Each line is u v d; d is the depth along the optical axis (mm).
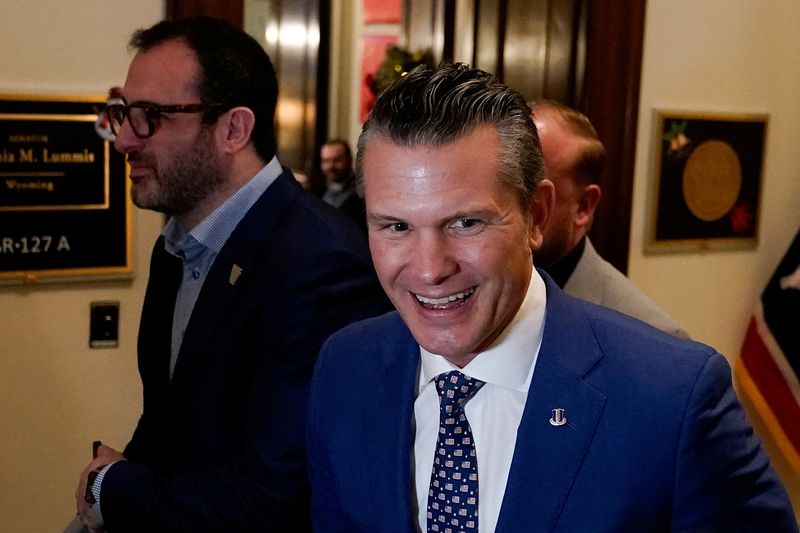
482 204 1088
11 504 2467
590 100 2994
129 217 2508
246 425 1770
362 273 1820
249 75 1877
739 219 3342
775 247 3465
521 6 3156
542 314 1285
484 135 1092
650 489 1183
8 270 2396
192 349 1810
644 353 1246
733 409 1227
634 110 3057
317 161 5719
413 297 1158
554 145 1960
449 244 1108
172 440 1838
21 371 2447
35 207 2406
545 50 3088
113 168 2477
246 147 1882
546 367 1242
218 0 2498
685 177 3201
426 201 1080
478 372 1246
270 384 1748
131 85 1854
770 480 1242
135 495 1762
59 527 2523
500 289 1136
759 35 3311
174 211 1900
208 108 1839
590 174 2025
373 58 5520
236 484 1723
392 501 1284
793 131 3441
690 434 1177
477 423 1267
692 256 3291
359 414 1356
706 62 3215
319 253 1780
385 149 1100
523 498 1204
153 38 1890
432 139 1070
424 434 1306
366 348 1403
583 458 1203
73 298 2484
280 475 1706
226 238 1889
